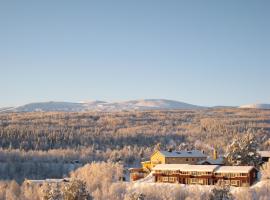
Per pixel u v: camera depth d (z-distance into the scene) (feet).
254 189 415.03
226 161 539.70
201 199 409.28
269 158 556.51
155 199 418.31
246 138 540.93
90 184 485.15
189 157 584.40
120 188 451.94
